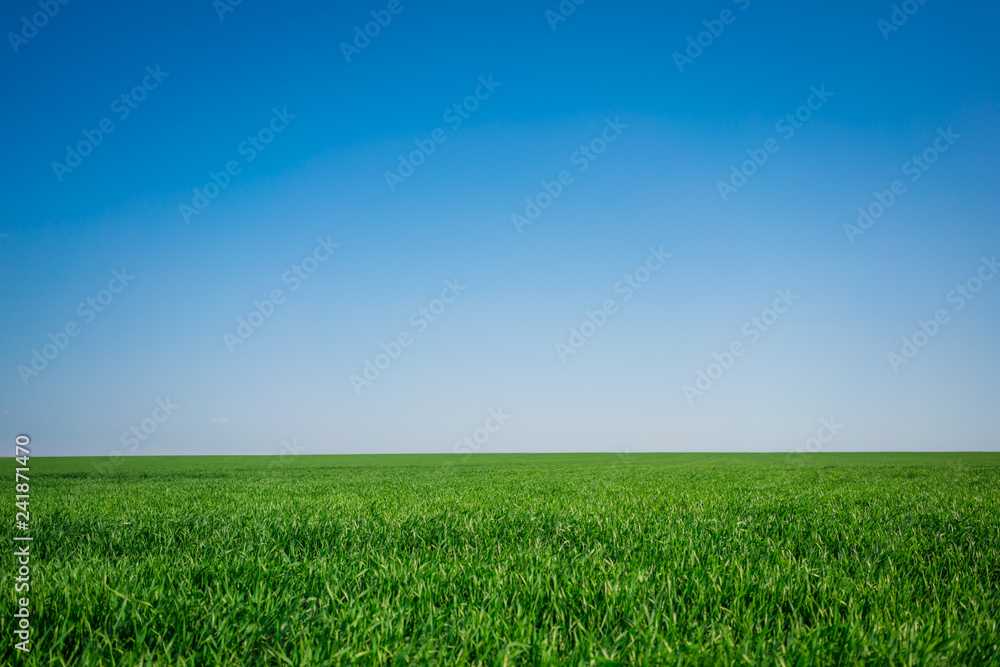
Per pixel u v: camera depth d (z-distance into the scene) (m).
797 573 5.73
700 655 3.88
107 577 5.64
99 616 4.73
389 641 4.16
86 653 3.89
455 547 7.68
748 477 24.38
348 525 8.84
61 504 13.13
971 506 11.88
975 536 8.38
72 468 42.81
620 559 6.77
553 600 5.01
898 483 19.61
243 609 4.80
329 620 4.49
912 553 7.15
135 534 8.67
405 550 7.59
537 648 3.99
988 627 4.56
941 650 4.07
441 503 12.24
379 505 11.98
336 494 15.57
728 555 6.84
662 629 4.48
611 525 8.74
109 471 36.59
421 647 3.97
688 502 12.78
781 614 4.84
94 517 10.30
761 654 3.95
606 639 4.27
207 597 5.15
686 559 6.59
